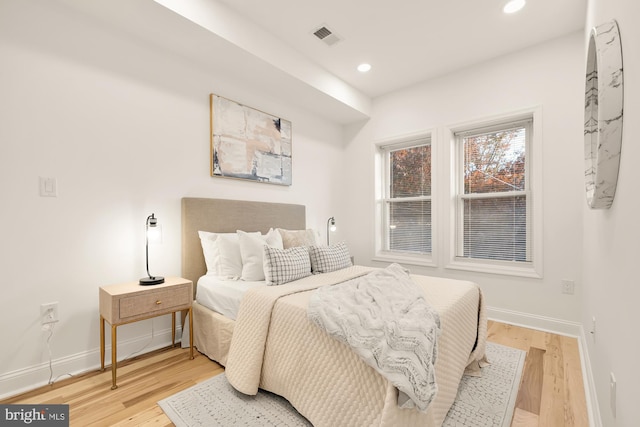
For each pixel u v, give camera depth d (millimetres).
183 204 2574
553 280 2771
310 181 3859
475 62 3168
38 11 1899
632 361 867
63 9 1994
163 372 2041
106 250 2180
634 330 855
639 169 811
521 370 2061
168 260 2527
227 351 2072
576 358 2236
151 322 2406
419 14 2439
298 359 1563
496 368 2082
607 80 1006
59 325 1968
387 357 1193
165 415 1597
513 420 1566
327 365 1433
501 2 2301
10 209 1798
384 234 4145
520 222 3088
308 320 1567
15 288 1815
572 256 2678
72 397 1753
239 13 2438
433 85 3518
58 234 1973
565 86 2713
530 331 2793
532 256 3002
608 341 1253
